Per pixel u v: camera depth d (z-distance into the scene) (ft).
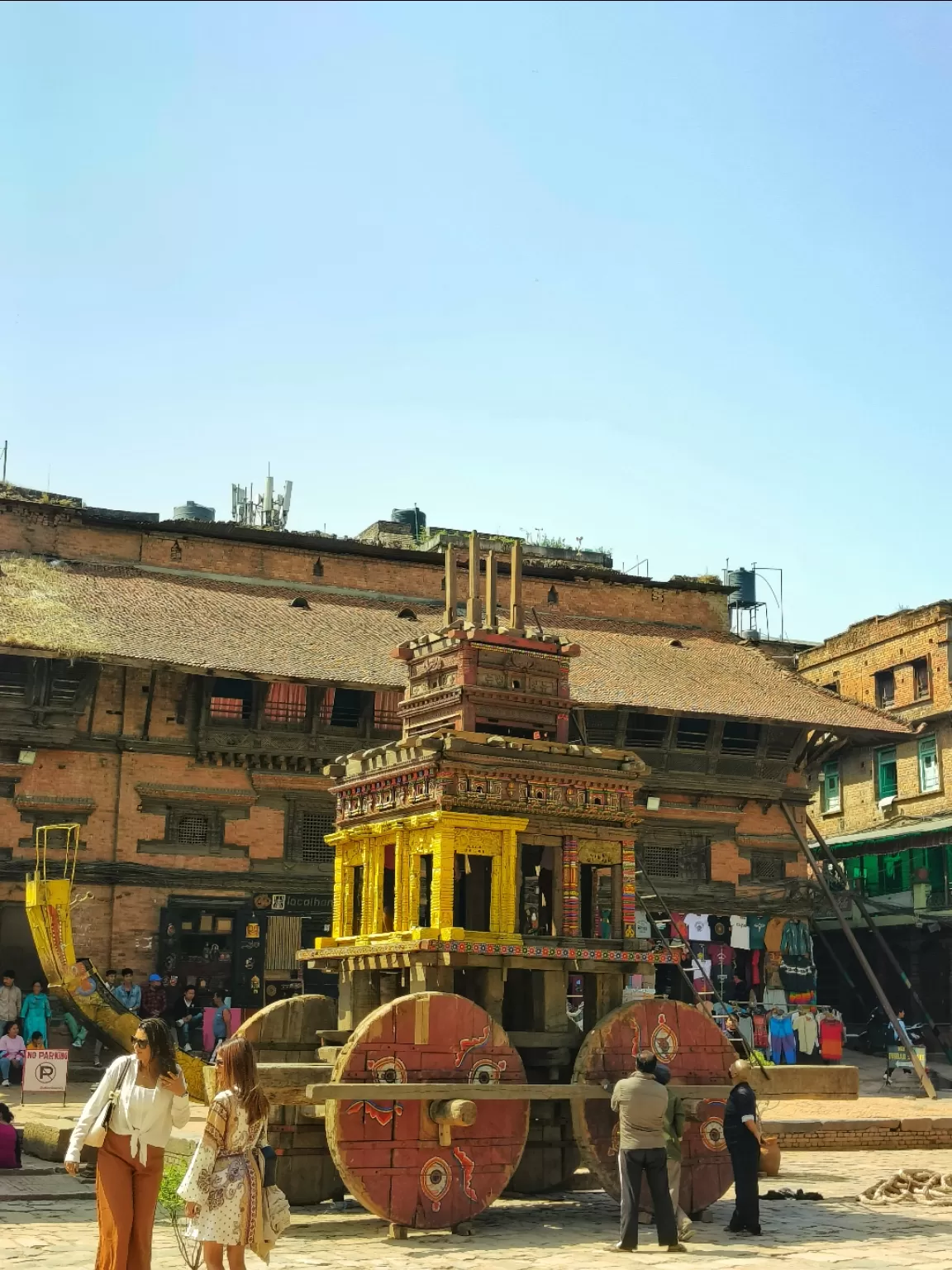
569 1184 48.73
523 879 51.37
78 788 103.96
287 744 108.78
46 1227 40.65
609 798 49.85
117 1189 28.45
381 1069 41.42
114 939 102.12
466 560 134.31
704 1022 46.96
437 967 45.62
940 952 135.23
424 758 46.96
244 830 107.55
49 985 76.18
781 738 124.06
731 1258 37.22
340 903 51.65
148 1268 28.71
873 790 151.12
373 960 48.19
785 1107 80.07
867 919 123.24
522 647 53.31
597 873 51.06
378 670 109.09
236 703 109.19
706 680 124.98
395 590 131.44
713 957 117.91
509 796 47.65
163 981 102.17
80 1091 84.02
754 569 183.83
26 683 103.30
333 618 119.85
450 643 52.90
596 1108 43.83
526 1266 35.70
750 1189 42.42
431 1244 39.40
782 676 132.46
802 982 120.67
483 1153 42.24
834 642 160.86
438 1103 41.39
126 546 122.72
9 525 118.73
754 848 122.72
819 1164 62.44
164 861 104.88
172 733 107.04
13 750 102.83
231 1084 29.50
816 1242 40.60
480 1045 43.24
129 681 106.83
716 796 122.01
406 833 48.39
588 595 140.77
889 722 124.57
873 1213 46.83
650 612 142.92
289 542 128.16
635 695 115.14
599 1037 44.75
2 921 101.76
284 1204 30.22
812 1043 114.52
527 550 170.60
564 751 49.34
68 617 104.83
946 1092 102.63
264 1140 30.96
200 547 125.18
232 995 104.22
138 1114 28.71
